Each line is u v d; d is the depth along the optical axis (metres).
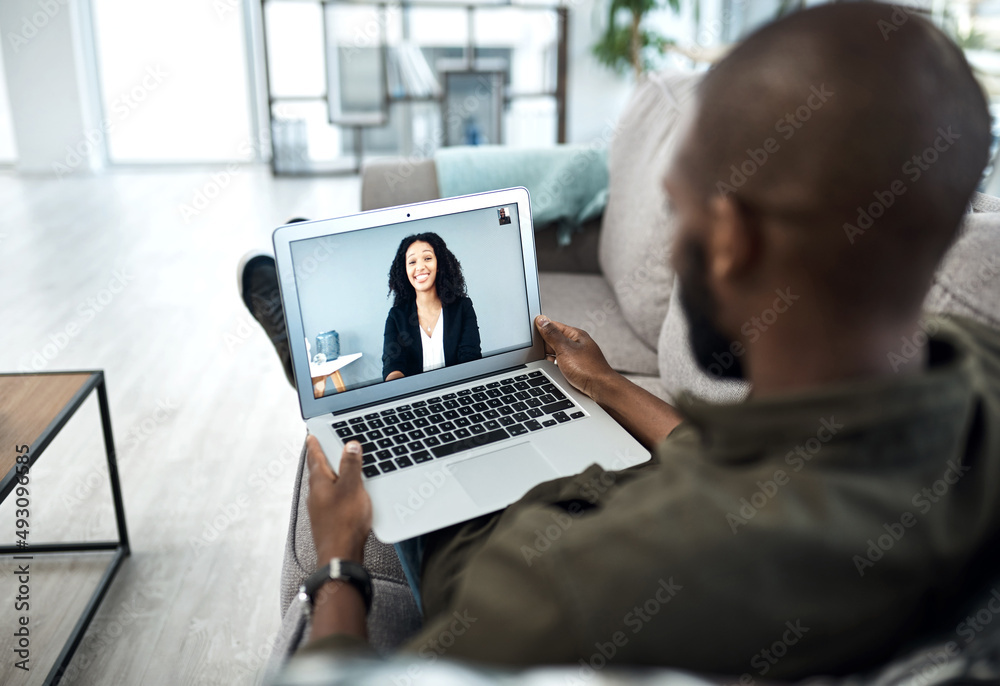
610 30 5.31
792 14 0.45
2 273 3.49
